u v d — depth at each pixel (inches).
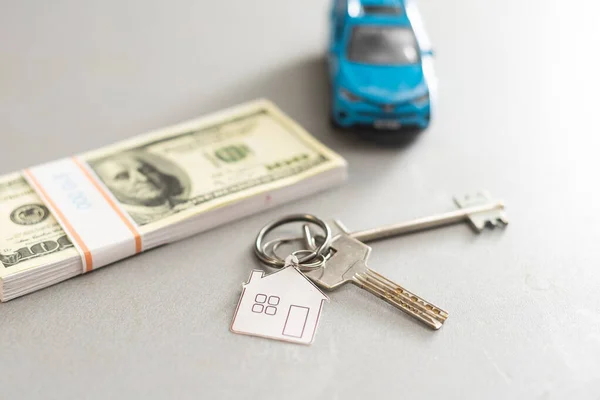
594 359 34.5
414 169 46.3
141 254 40.0
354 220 42.3
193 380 33.4
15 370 33.9
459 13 61.7
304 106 51.7
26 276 36.8
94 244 38.5
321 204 43.5
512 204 43.8
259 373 33.7
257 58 56.3
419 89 47.6
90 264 38.4
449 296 37.6
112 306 37.0
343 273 37.5
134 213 40.6
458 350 34.8
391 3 52.5
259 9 61.7
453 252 40.2
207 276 38.8
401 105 47.0
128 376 33.6
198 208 40.9
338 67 49.3
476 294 37.8
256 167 44.2
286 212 42.9
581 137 49.0
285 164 44.4
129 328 35.9
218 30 59.1
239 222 42.3
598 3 62.8
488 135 49.3
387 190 44.6
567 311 36.9
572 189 44.8
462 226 42.0
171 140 46.4
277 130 47.3
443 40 58.5
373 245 40.5
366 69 48.5
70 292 37.7
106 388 33.1
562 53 57.2
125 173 43.5
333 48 51.6
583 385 33.4
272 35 58.8
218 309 36.9
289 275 37.4
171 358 34.4
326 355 34.4
